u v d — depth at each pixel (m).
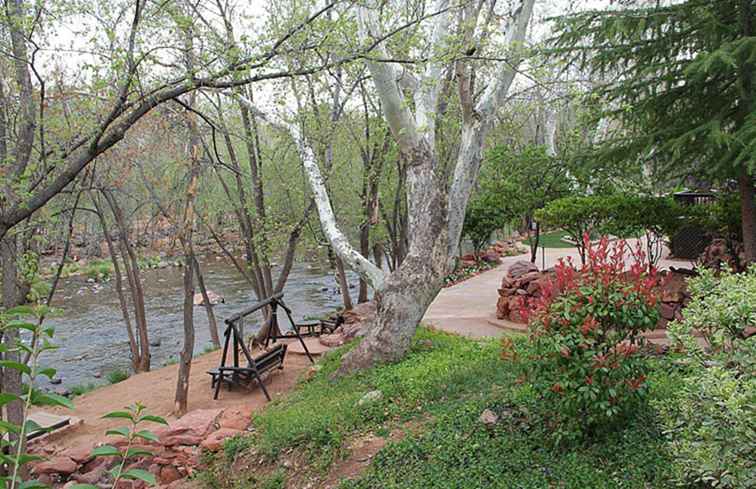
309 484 5.18
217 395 8.58
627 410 4.33
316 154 12.07
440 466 4.61
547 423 4.75
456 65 7.31
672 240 13.89
